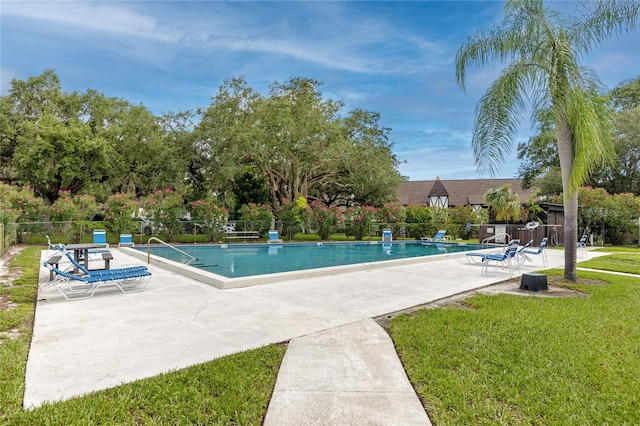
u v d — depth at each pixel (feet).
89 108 94.89
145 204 65.21
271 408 9.41
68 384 10.43
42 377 10.83
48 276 28.07
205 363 11.96
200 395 9.95
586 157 24.84
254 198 89.10
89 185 84.84
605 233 77.36
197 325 16.21
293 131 78.23
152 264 36.91
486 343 14.05
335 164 96.84
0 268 32.07
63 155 81.20
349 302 20.81
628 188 91.40
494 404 9.72
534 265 39.70
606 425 8.66
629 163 89.30
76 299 21.04
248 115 84.07
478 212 95.30
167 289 24.13
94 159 85.25
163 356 12.64
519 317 17.62
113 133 90.89
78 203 62.80
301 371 11.60
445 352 13.25
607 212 74.23
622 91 101.71
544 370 11.66
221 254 54.70
